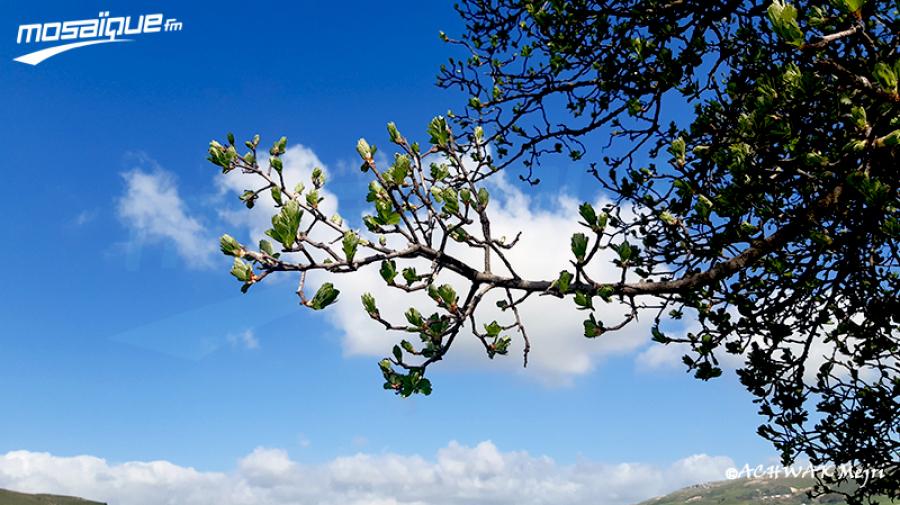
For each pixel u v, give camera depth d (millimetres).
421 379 3818
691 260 5500
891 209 4707
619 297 3885
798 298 5793
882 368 6312
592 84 7484
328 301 3332
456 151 4141
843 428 6270
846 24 3637
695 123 5332
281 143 3883
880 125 3635
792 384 6301
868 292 5961
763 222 4602
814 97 3758
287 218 3211
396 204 3629
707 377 5594
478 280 3838
